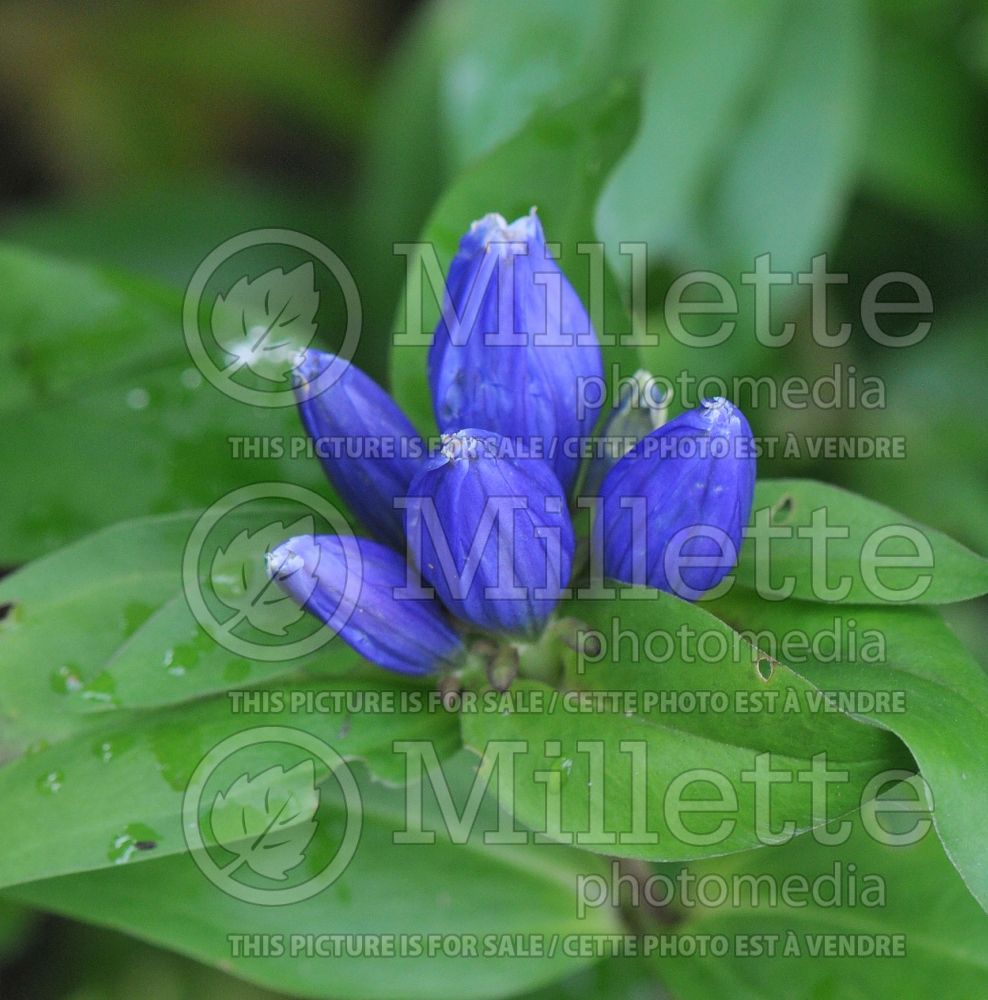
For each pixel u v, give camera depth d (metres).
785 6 0.43
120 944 0.41
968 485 0.43
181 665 0.33
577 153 0.35
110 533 0.34
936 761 0.31
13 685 0.33
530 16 0.42
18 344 0.37
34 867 0.32
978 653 0.42
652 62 0.42
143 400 0.37
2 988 0.41
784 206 0.42
